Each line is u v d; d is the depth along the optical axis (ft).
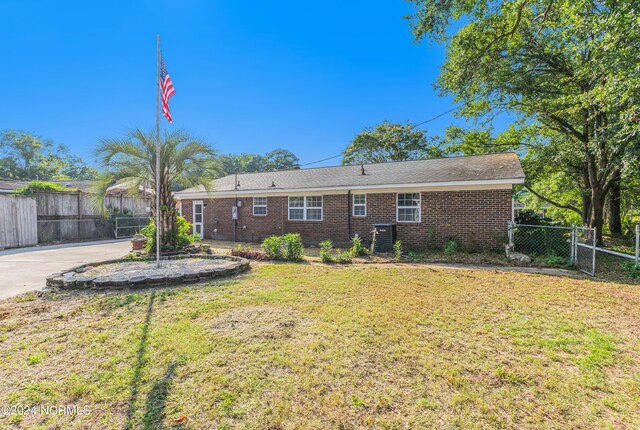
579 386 8.07
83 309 14.11
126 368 8.93
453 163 38.32
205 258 27.32
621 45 20.22
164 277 18.28
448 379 8.34
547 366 9.07
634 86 19.77
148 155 29.63
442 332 11.47
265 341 10.66
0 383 8.20
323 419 6.82
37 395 7.68
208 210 48.42
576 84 34.12
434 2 31.55
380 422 6.73
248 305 14.60
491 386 8.05
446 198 32.32
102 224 52.60
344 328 11.79
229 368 8.91
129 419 6.83
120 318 12.96
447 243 31.48
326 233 38.93
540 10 33.71
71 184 79.30
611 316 13.20
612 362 9.31
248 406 7.27
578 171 43.98
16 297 16.02
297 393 7.75
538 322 12.48
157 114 23.07
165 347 10.20
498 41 34.55
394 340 10.74
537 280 19.70
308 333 11.33
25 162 114.73
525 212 44.34
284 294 16.44
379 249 32.48
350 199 37.42
